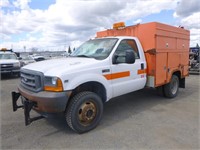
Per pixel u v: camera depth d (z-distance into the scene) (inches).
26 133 156.3
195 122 175.9
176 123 173.9
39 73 144.9
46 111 141.6
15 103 171.2
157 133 153.6
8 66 502.3
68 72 144.3
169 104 235.5
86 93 156.4
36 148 133.0
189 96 276.4
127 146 134.0
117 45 187.5
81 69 152.6
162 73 228.8
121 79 186.2
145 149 129.9
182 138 144.8
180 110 211.5
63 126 169.8
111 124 173.3
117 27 245.8
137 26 225.9
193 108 218.5
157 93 272.5
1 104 239.3
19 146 135.8
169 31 236.5
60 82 139.3
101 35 269.7
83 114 154.6
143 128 163.6
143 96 275.0
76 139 145.5
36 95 141.9
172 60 248.2
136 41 212.7
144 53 219.3
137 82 205.2
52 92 139.0
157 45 214.2
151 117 190.1
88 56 185.8
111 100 255.4
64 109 141.9
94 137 148.4
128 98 265.0
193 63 532.4
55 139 145.9
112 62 177.5
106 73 171.0
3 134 154.4
